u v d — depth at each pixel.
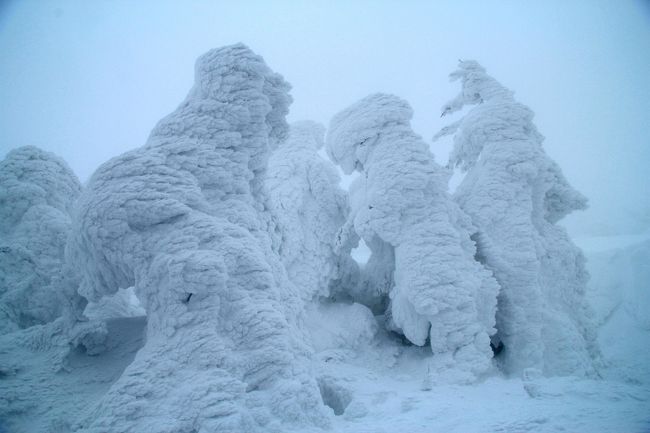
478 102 8.65
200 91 5.01
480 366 5.50
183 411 3.18
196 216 4.20
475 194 7.17
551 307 6.92
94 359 4.52
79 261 4.40
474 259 6.81
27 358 4.45
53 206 6.33
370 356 6.59
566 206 8.05
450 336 5.73
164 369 3.44
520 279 6.47
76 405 3.85
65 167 6.79
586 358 6.57
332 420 3.73
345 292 8.18
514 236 6.77
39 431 3.58
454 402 4.34
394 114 6.79
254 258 4.10
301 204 7.59
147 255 4.01
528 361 6.18
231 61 4.89
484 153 7.41
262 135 5.07
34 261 5.62
